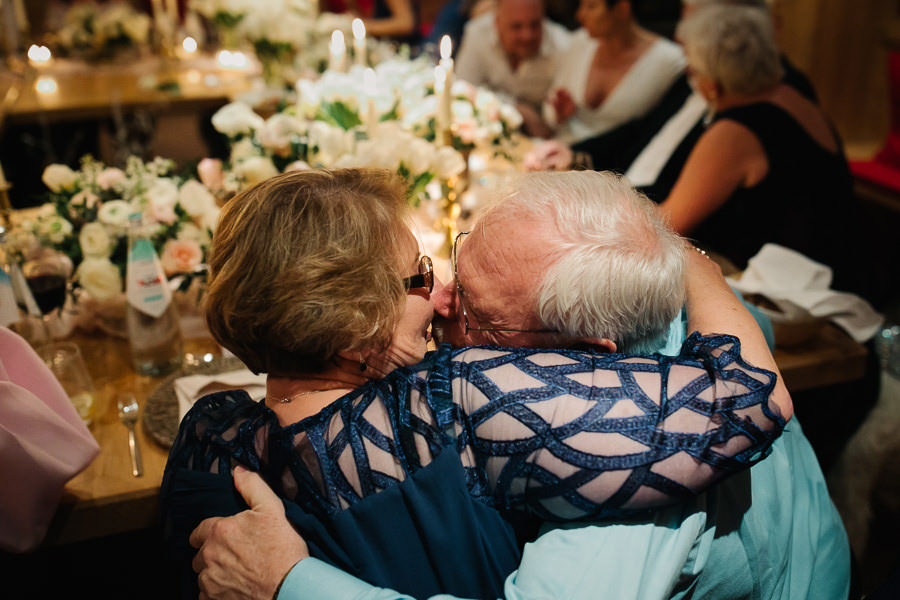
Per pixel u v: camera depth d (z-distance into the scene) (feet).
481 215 3.14
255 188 2.83
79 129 12.48
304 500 2.75
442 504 2.64
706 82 6.66
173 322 4.63
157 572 5.42
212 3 9.40
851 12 10.69
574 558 2.58
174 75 11.49
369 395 2.78
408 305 2.90
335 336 2.70
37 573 5.16
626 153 8.86
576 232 2.87
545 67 11.10
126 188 5.12
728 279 5.16
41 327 4.42
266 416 2.89
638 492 2.53
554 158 7.18
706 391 2.66
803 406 6.38
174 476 3.00
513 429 2.60
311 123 6.05
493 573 2.73
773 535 3.17
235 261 2.71
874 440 5.91
